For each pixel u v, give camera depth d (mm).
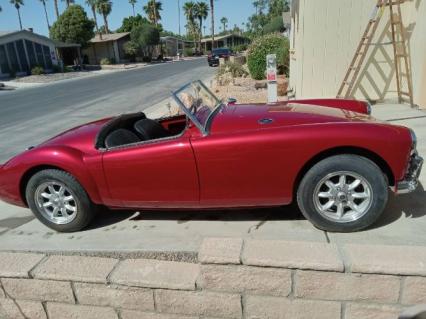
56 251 3398
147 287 2605
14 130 10695
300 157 2916
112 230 3654
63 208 3645
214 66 35344
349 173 2887
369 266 2207
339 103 4176
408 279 2189
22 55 34875
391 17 7762
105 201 3496
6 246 3590
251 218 3529
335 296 2330
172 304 2621
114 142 3500
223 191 3145
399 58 8188
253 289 2426
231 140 2996
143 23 58438
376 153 2850
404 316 2152
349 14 8359
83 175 3406
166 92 17047
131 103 14414
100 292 2703
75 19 41906
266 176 3014
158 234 3455
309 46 8828
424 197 3578
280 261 2305
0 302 2961
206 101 3859
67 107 14609
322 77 8922
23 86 27203
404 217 3248
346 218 3004
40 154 3488
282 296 2404
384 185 2875
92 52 53094
